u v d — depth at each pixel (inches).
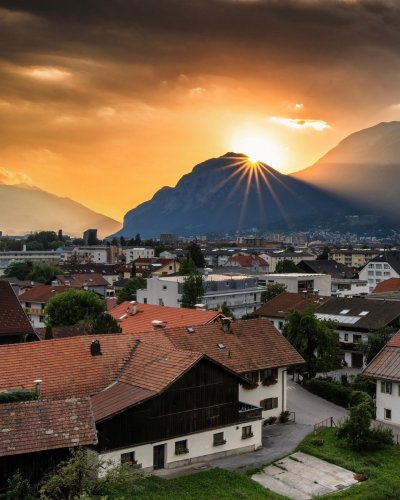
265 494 1793.8
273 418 2507.4
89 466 1574.8
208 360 2060.8
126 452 1877.5
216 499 1721.2
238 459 2090.3
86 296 4087.1
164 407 1964.8
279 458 2106.3
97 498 1504.7
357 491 1849.2
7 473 1520.7
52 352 2149.4
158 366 2084.2
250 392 2440.9
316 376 3469.5
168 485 1791.3
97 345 2206.0
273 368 2500.0
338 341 3405.5
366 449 2196.1
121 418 1871.3
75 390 2038.6
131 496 1660.9
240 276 5979.3
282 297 4788.4
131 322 3378.4
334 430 2388.0
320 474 1984.5
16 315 2723.9
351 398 2763.3
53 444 1541.6
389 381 2554.1
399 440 2337.6
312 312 3299.7
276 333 2672.2
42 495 1386.6
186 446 2016.5
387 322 3811.5
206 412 2062.0
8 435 1530.5
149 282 5221.5
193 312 3270.2
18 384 1990.7
